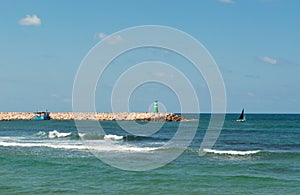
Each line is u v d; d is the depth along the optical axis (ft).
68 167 107.04
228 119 595.47
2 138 197.36
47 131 266.57
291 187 85.35
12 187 84.89
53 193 79.71
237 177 94.63
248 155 130.52
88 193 79.71
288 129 317.83
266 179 92.84
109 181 90.79
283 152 137.08
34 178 93.97
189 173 99.66
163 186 86.12
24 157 122.72
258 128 331.16
